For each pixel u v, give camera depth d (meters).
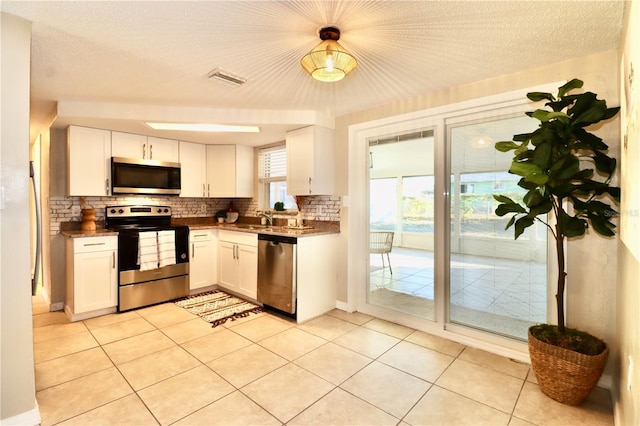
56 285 3.53
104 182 3.59
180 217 4.57
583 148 1.90
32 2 1.57
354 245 3.52
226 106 3.26
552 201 1.94
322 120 3.51
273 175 4.57
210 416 1.81
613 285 2.07
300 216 4.03
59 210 3.56
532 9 1.63
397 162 3.21
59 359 2.42
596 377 1.84
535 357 2.02
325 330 3.02
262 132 3.79
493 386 2.12
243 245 3.85
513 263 2.56
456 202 2.84
